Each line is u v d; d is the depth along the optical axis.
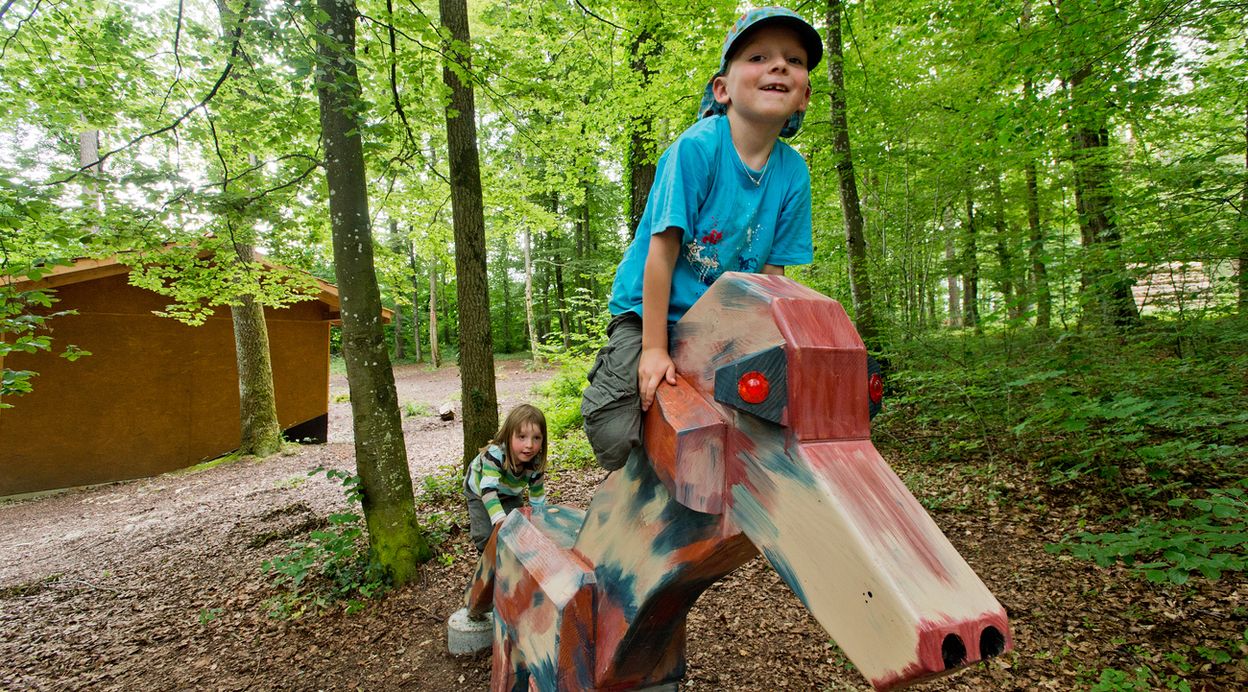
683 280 1.21
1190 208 4.59
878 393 0.91
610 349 1.21
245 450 10.73
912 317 6.82
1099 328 4.96
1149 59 5.04
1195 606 2.97
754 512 0.88
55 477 9.58
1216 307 4.86
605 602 1.24
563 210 24.64
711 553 0.98
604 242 26.16
